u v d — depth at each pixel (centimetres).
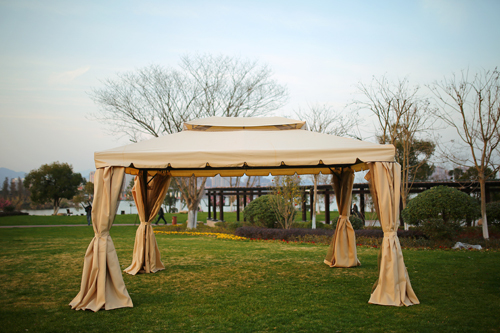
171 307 454
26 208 5566
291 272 663
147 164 489
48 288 545
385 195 480
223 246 1046
